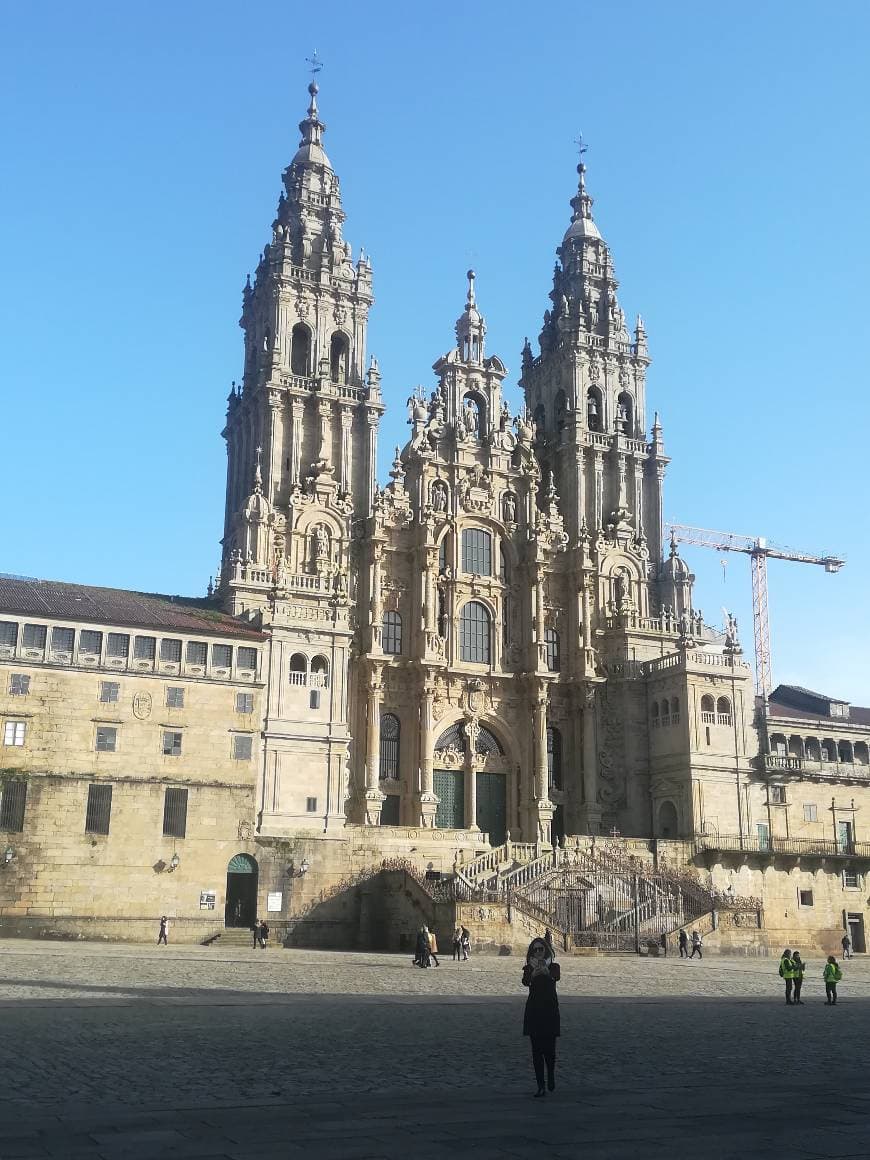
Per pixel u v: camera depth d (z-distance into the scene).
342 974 51.78
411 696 97.25
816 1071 25.33
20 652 74.06
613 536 107.44
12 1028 28.83
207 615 85.62
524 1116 19.19
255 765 79.06
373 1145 16.59
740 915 80.44
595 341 113.38
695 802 93.62
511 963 63.16
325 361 100.31
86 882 72.69
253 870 77.88
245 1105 19.58
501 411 108.19
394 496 101.12
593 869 79.31
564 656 103.75
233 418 103.81
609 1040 30.31
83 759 74.25
